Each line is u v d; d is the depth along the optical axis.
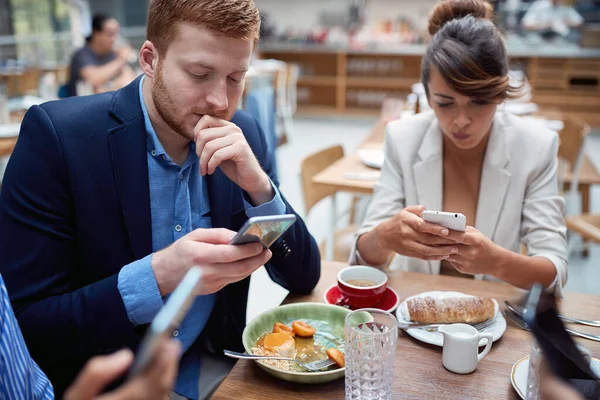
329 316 1.10
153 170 1.13
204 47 0.94
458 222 1.12
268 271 1.29
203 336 1.26
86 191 1.07
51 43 6.56
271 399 0.88
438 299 1.11
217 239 0.91
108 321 0.96
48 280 1.03
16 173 1.05
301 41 7.75
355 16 7.98
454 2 1.46
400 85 7.60
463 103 1.30
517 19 6.99
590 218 2.34
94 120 1.09
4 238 1.04
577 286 2.89
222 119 1.05
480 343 1.00
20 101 3.76
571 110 6.63
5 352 0.79
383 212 1.54
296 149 5.89
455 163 1.54
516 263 1.21
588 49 6.50
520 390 0.87
